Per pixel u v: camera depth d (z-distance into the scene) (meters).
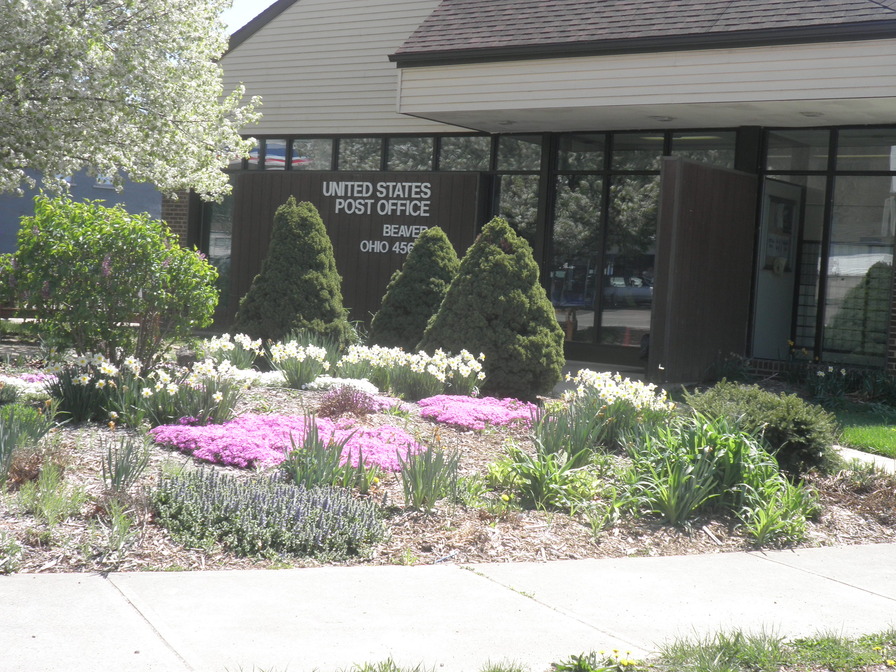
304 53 18.80
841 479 8.04
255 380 9.95
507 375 10.96
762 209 14.65
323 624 4.35
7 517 5.36
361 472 6.64
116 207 10.49
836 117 13.41
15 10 12.82
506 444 7.90
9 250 27.72
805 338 14.45
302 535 5.45
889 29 11.36
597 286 15.96
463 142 17.17
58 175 14.82
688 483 6.75
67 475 6.19
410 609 4.64
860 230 13.99
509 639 4.32
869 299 13.93
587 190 16.03
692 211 13.05
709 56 12.62
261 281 12.66
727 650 4.27
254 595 4.67
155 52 14.83
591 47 13.28
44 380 8.80
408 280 13.23
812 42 11.94
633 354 15.63
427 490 6.30
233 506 5.59
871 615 5.02
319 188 18.16
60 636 3.98
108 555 5.02
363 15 18.11
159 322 10.04
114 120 14.06
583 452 7.52
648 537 6.36
